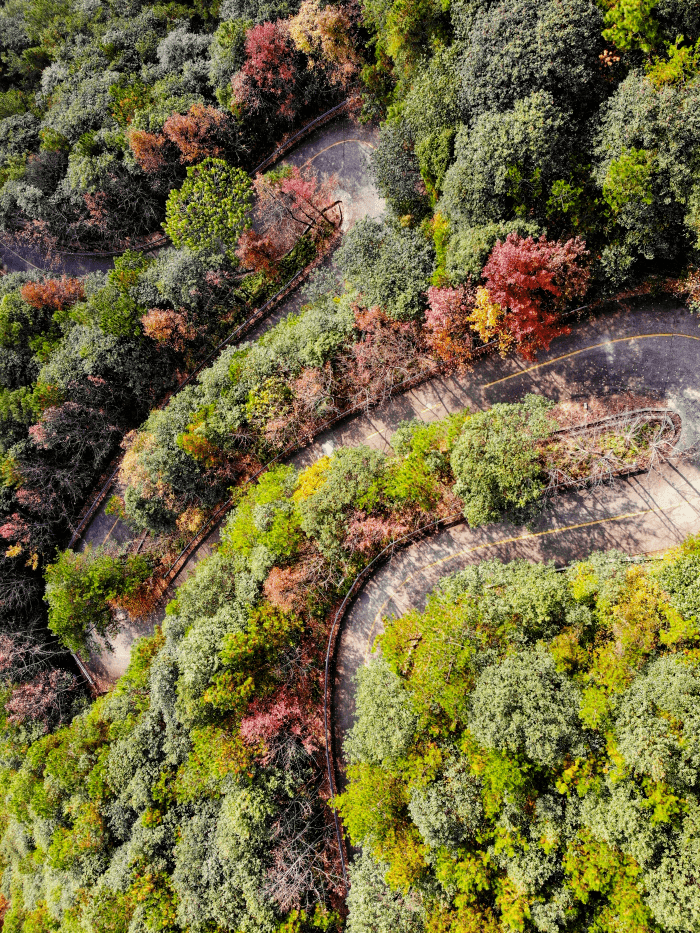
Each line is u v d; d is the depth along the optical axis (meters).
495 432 29.58
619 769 23.20
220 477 41.62
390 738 27.72
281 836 31.31
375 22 36.97
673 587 26.34
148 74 49.81
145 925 31.53
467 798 25.78
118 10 57.88
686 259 30.14
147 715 36.59
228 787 32.12
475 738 26.11
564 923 23.55
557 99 28.16
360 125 43.94
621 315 32.69
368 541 33.94
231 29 43.44
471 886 25.22
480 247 28.88
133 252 49.28
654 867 22.22
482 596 29.36
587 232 28.27
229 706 31.73
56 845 37.22
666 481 31.28
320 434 39.47
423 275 33.47
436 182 32.62
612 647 25.84
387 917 27.27
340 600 36.12
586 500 32.38
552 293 29.88
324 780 34.31
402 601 35.31
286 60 41.50
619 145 26.52
